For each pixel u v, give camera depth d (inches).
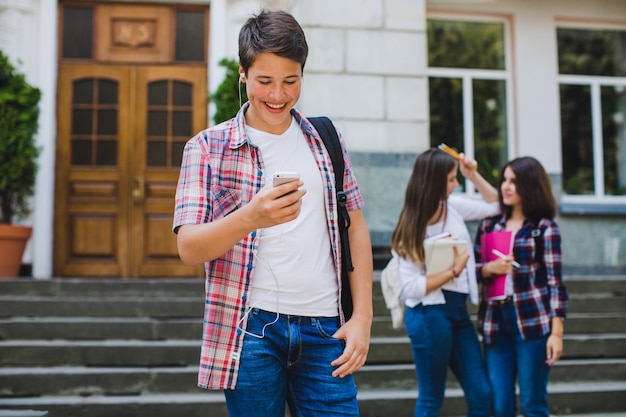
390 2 260.1
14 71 267.1
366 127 254.7
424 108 258.5
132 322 191.6
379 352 185.0
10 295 211.9
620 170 303.9
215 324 71.1
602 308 218.1
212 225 64.8
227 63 275.0
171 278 279.1
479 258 131.2
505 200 127.3
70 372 170.9
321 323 73.9
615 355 197.2
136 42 285.1
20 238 248.8
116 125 282.4
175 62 285.6
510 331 121.7
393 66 258.1
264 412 70.9
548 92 295.1
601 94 305.4
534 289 120.7
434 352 119.1
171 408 161.5
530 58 294.8
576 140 301.4
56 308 200.7
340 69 254.8
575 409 174.4
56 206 277.3
